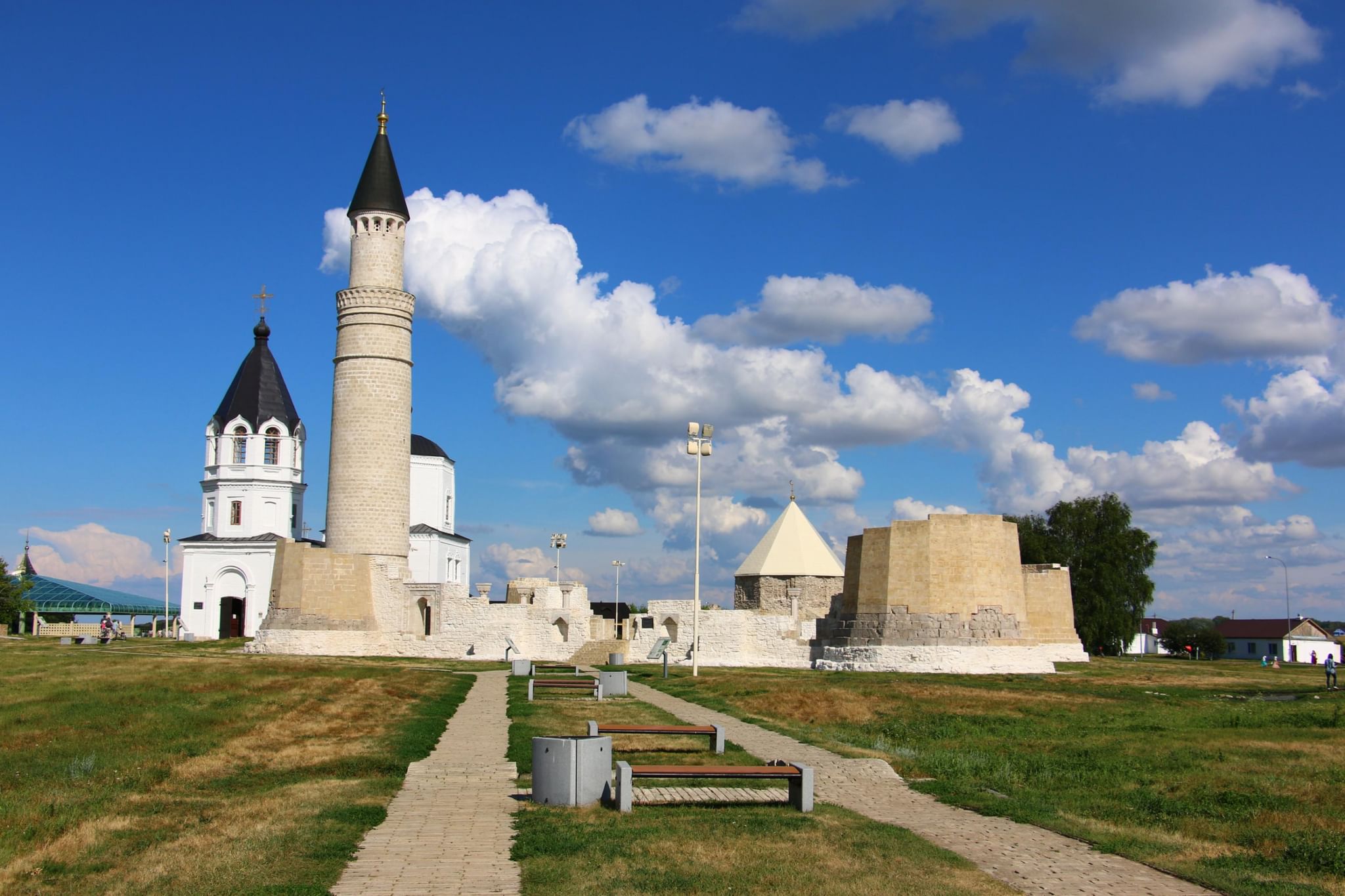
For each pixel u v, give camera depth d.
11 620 103.12
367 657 68.19
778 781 24.22
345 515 72.94
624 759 26.69
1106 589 106.81
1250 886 16.33
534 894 14.62
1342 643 146.88
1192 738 35.09
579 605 79.12
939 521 61.09
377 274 74.50
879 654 60.84
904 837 18.36
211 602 95.00
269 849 16.67
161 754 27.06
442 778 23.56
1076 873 16.72
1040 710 42.12
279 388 100.31
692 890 14.93
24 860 16.61
